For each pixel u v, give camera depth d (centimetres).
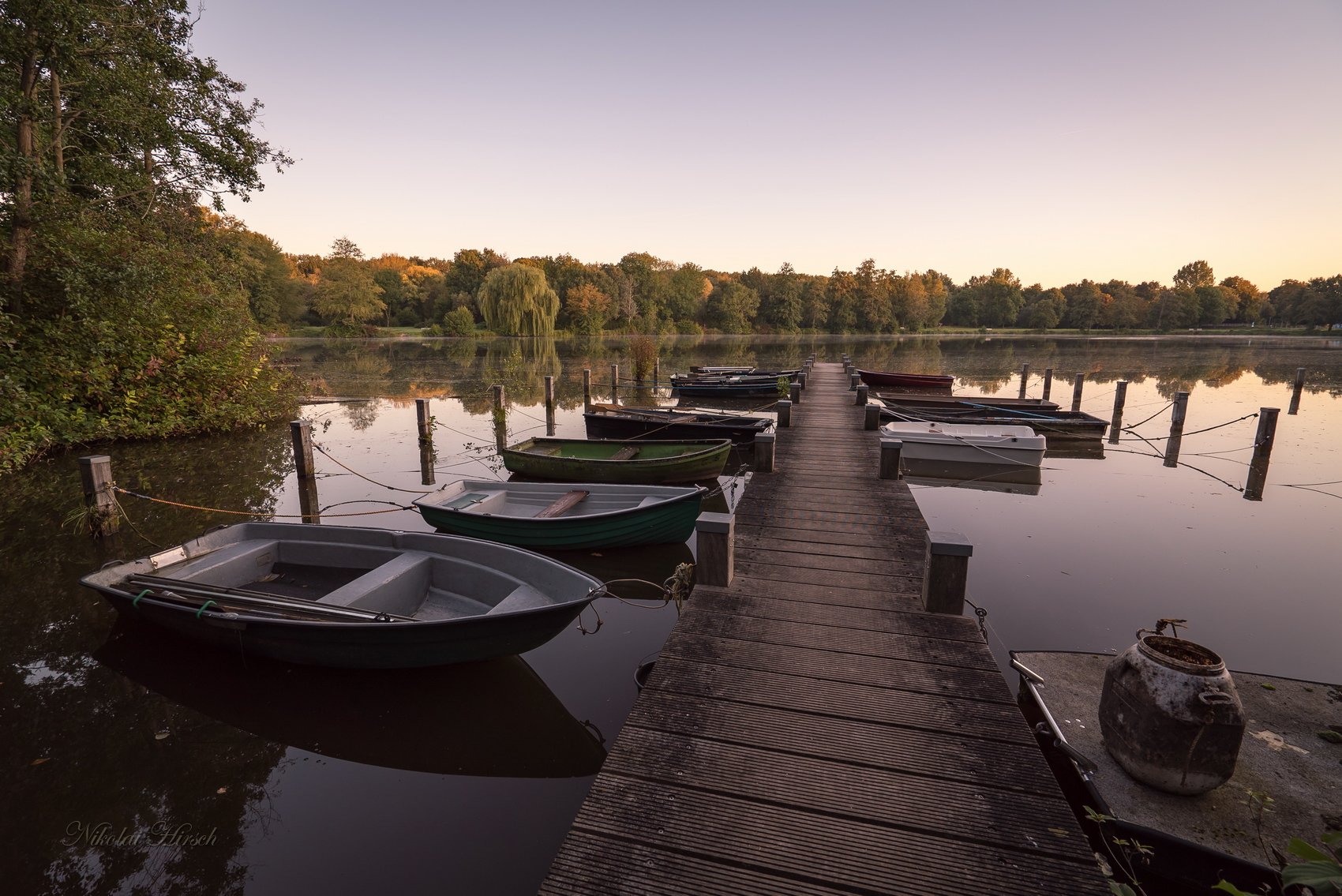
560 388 2608
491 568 600
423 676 537
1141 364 3806
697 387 2284
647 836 296
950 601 503
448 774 439
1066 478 1233
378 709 506
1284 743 390
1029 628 608
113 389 1423
